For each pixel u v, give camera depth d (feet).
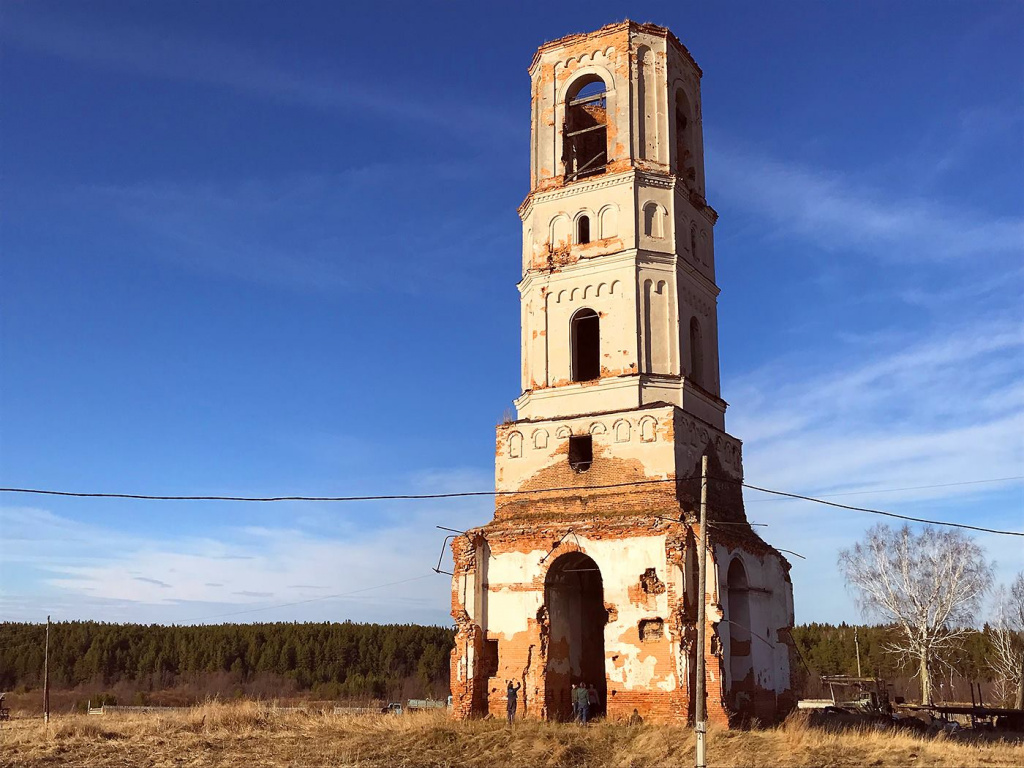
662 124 124.47
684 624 99.40
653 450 109.60
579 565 115.03
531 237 125.29
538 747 90.07
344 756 92.27
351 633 394.93
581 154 135.13
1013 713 131.85
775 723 111.96
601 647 119.03
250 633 397.60
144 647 388.37
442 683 348.18
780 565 123.95
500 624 109.29
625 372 114.32
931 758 84.12
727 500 119.75
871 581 208.85
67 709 264.31
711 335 127.65
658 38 127.13
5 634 392.27
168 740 103.09
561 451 114.21
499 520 114.42
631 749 89.81
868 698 187.32
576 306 119.55
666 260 119.03
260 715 118.83
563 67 128.88
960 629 225.15
